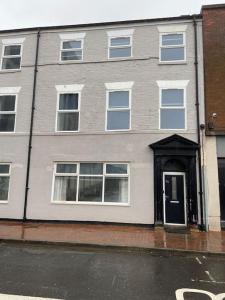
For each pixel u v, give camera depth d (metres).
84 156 13.89
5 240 10.01
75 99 14.62
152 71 14.05
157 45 14.30
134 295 5.56
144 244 9.58
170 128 13.52
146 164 13.27
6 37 15.92
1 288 5.75
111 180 13.65
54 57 15.14
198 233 11.72
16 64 15.66
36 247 9.38
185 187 12.98
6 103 15.17
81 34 15.15
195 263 7.95
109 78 14.40
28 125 14.63
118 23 14.84
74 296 5.45
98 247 9.43
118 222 13.12
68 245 9.62
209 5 14.16
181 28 14.28
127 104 14.08
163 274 6.88
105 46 14.81
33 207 13.90
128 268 7.29
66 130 14.39
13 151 14.52
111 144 13.74
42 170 14.13
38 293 5.54
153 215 12.84
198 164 12.88
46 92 14.80
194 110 13.36
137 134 13.58
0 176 14.56
